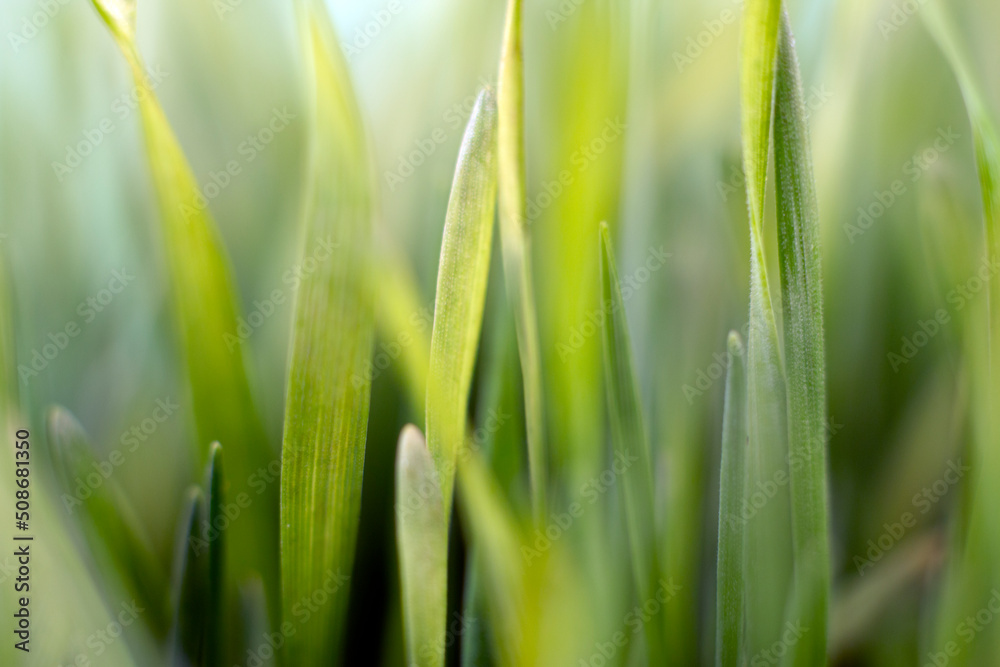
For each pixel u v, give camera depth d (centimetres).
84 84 14
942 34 12
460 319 11
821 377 11
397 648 12
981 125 12
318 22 12
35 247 13
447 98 13
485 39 13
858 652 12
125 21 11
